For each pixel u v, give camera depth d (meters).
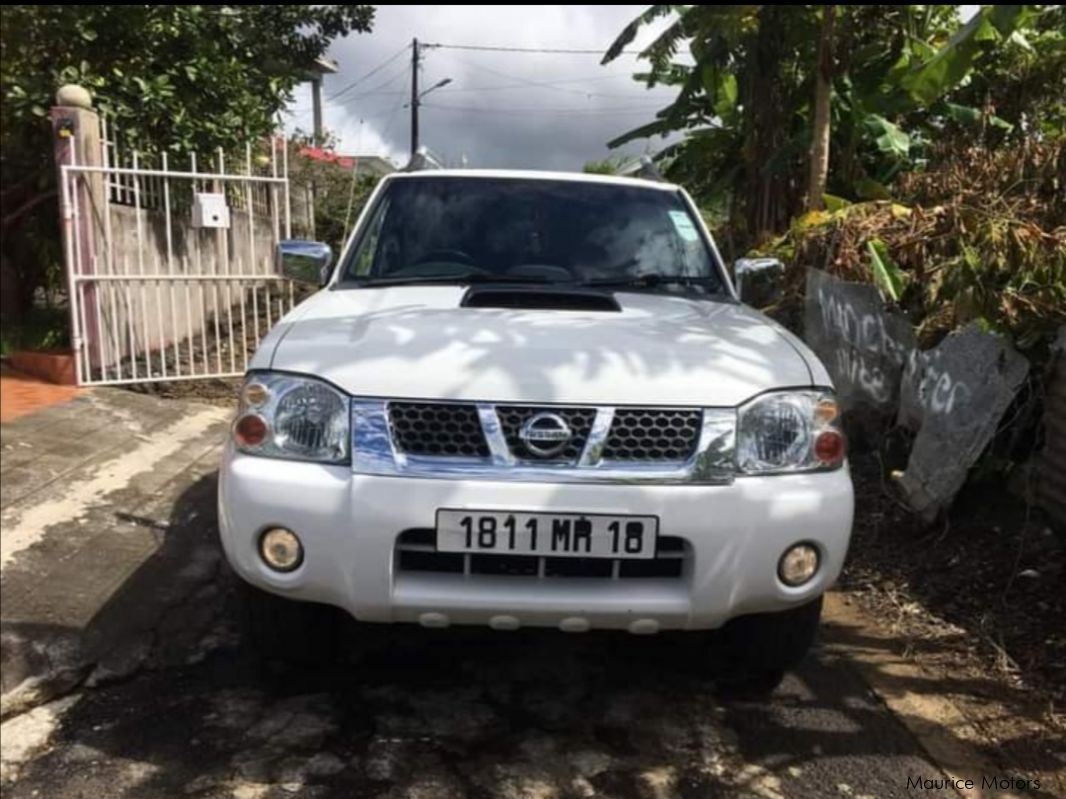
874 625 3.68
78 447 5.56
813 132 9.36
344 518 2.59
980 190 5.74
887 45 10.35
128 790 2.62
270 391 2.75
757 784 2.69
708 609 2.66
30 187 8.32
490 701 3.12
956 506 4.41
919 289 5.45
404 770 2.72
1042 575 3.78
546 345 2.83
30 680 3.17
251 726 2.95
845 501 2.79
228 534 2.73
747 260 4.12
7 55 7.91
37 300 9.64
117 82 7.95
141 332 7.41
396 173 4.34
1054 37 9.56
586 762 2.79
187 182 8.28
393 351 2.78
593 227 4.05
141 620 3.62
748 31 9.85
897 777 2.72
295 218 13.82
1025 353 4.15
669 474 2.63
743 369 2.83
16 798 2.58
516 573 2.68
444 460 2.62
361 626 3.62
